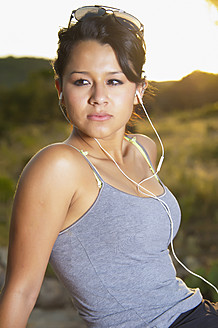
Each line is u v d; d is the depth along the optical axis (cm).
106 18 131
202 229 643
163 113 2195
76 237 129
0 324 120
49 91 2750
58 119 2581
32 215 121
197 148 1265
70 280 132
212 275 396
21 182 122
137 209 133
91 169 130
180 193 784
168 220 141
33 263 122
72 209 128
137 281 132
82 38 131
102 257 130
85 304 133
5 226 664
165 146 1355
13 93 2848
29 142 1608
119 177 143
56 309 431
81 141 144
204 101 2127
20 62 6812
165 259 140
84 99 133
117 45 131
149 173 163
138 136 179
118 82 134
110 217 129
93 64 131
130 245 131
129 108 139
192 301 141
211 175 952
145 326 131
